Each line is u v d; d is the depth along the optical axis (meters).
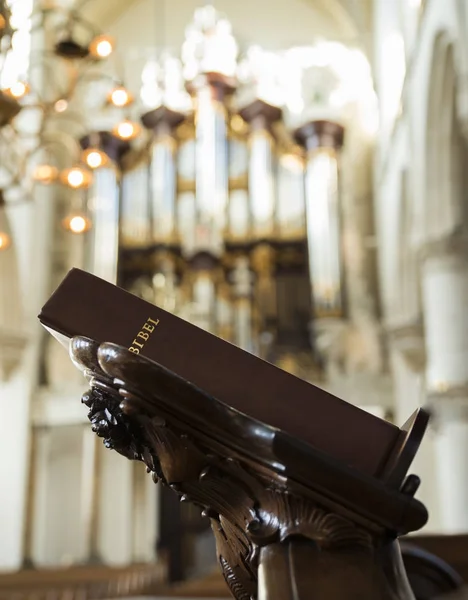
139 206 13.91
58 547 12.88
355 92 14.48
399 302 12.27
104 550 12.76
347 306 13.30
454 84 8.89
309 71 14.57
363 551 0.69
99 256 13.41
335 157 14.02
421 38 9.38
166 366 0.77
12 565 12.03
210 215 13.68
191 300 13.35
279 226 13.93
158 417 0.70
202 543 13.21
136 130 6.70
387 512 0.68
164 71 14.89
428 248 9.51
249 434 0.69
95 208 13.62
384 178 12.83
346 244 13.67
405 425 0.78
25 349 12.41
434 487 11.24
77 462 13.23
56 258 13.64
